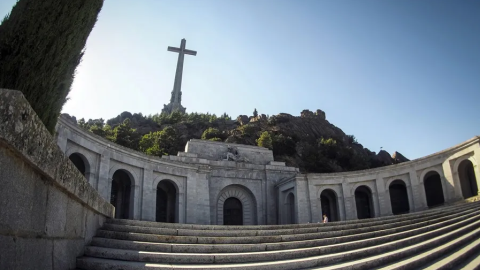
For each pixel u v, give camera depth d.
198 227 13.04
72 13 5.69
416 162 34.19
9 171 4.07
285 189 38.09
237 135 80.75
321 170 70.12
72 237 7.10
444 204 31.20
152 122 92.81
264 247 10.34
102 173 25.97
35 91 5.18
